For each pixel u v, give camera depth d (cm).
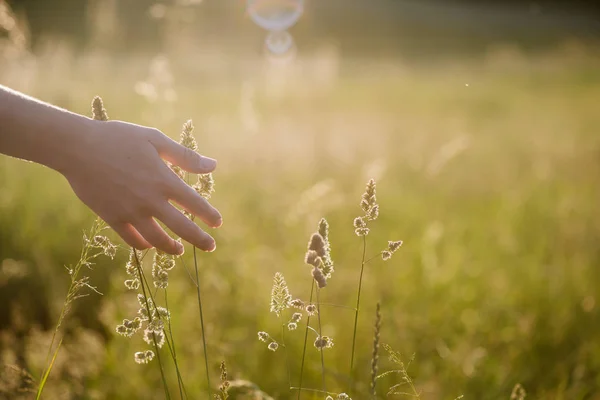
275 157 688
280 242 459
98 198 140
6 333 310
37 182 497
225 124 738
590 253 458
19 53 534
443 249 465
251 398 234
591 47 2583
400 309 351
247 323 333
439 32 4122
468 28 4216
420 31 4156
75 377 270
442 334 339
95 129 139
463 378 297
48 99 530
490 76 2142
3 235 395
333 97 1408
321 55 1526
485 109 1348
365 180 539
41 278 346
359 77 2141
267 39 2342
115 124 142
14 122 133
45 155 137
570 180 677
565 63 2434
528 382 298
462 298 386
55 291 336
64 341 300
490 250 470
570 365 315
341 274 383
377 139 851
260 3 2380
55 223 426
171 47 571
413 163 732
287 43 2442
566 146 820
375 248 441
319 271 142
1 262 367
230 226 451
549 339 337
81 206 449
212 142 670
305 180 612
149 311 148
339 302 360
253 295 355
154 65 480
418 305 367
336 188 541
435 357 318
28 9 2292
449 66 2697
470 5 5106
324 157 700
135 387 274
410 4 4991
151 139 144
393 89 1705
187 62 1120
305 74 1594
